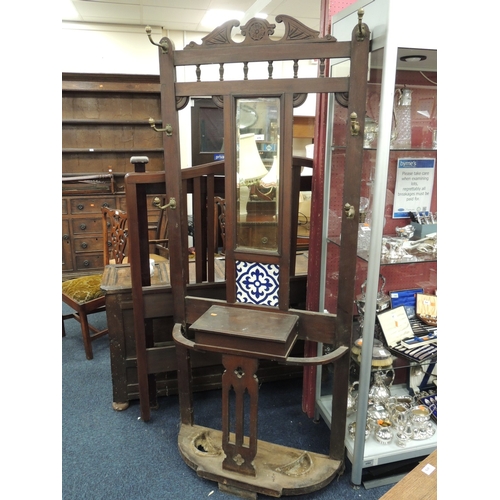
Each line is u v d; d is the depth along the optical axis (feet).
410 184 5.67
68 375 7.77
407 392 6.27
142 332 6.03
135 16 12.98
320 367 6.20
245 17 13.00
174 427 6.32
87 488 5.17
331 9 5.39
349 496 5.09
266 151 4.70
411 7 3.92
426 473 3.59
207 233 6.33
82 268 13.29
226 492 5.11
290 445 5.97
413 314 6.02
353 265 4.62
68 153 13.33
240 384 4.76
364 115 4.22
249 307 5.15
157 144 13.78
